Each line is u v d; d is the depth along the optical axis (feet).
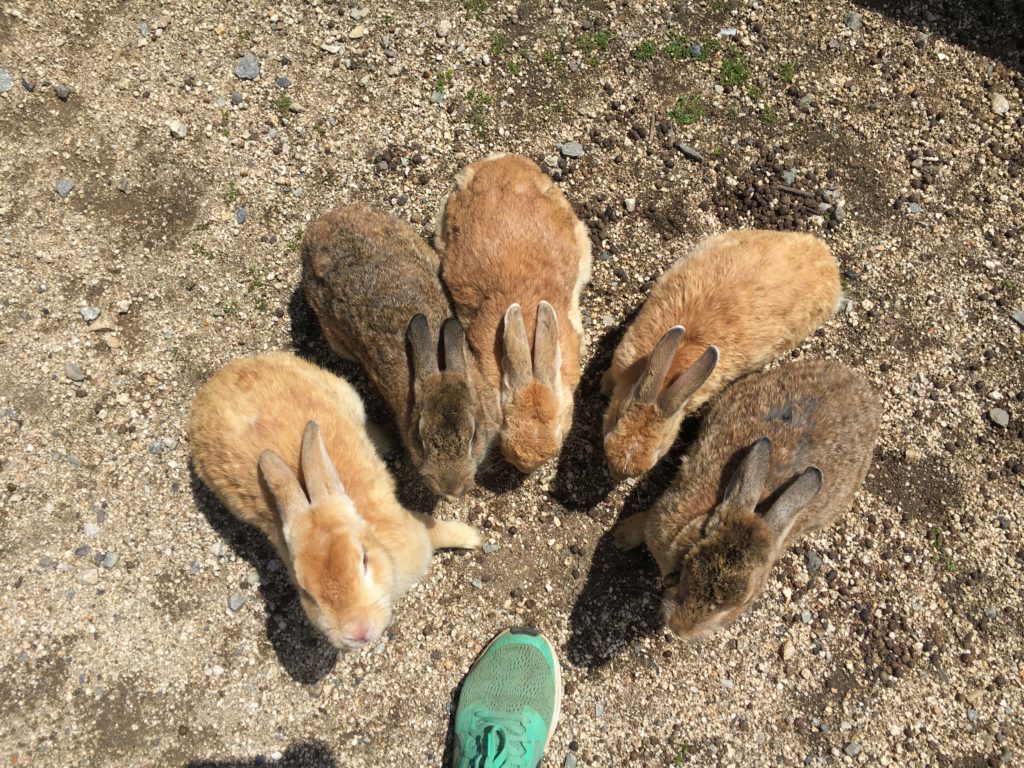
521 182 2.90
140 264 3.13
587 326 3.20
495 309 2.79
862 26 3.37
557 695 2.95
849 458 2.70
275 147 3.21
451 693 2.98
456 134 3.26
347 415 2.77
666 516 2.75
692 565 2.49
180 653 2.95
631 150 3.29
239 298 3.14
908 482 3.13
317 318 3.09
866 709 3.00
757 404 2.78
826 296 2.89
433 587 3.04
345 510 2.45
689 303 2.80
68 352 3.07
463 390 2.58
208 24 3.25
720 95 3.33
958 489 3.13
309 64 3.26
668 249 3.25
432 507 3.09
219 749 2.90
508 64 3.31
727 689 3.01
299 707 2.94
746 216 3.27
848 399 2.74
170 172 3.18
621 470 2.74
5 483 2.99
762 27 3.35
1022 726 2.98
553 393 2.68
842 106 3.34
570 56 3.32
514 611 3.05
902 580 3.08
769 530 2.43
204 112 3.20
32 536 2.97
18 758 2.85
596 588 3.06
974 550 3.09
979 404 3.18
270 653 2.96
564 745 2.97
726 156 3.30
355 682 2.96
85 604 2.95
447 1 3.33
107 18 3.22
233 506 2.68
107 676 2.92
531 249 2.82
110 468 3.03
